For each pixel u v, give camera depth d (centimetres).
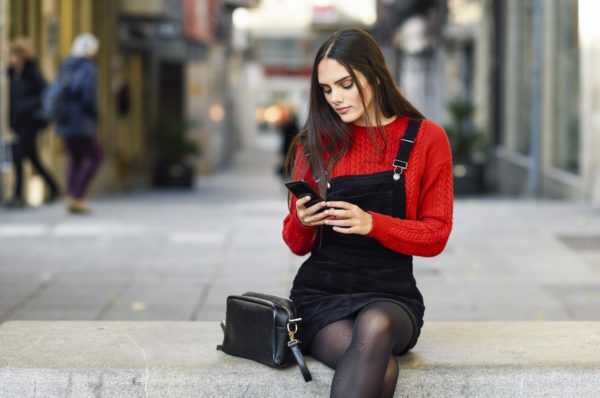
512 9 2300
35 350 479
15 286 844
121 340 498
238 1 3366
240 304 462
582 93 1636
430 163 463
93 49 1373
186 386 452
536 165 1891
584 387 459
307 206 444
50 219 1287
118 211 1397
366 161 463
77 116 1346
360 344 419
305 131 480
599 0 1557
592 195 1570
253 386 452
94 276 890
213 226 1211
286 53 7300
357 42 456
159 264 949
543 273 914
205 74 3631
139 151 2984
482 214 1337
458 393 457
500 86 2475
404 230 446
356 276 457
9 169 1556
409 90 5006
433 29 3750
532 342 498
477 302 791
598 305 781
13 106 1459
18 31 1708
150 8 2542
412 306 458
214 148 3828
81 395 455
